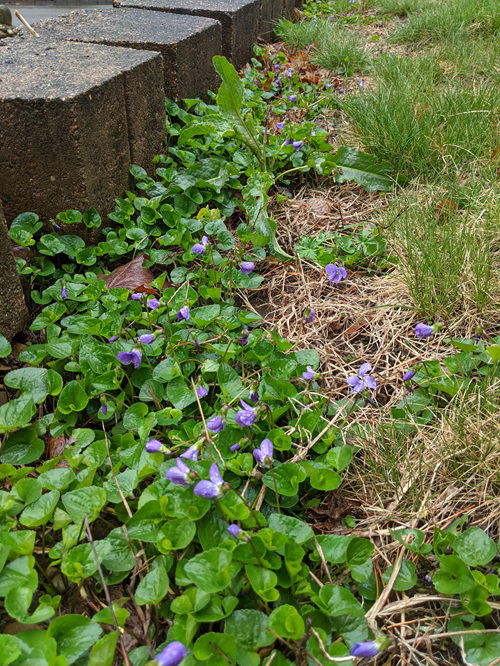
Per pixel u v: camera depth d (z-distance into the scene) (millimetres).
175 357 397
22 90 478
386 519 324
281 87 965
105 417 360
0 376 412
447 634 268
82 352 388
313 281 518
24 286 485
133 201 565
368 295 498
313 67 1051
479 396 357
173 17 829
